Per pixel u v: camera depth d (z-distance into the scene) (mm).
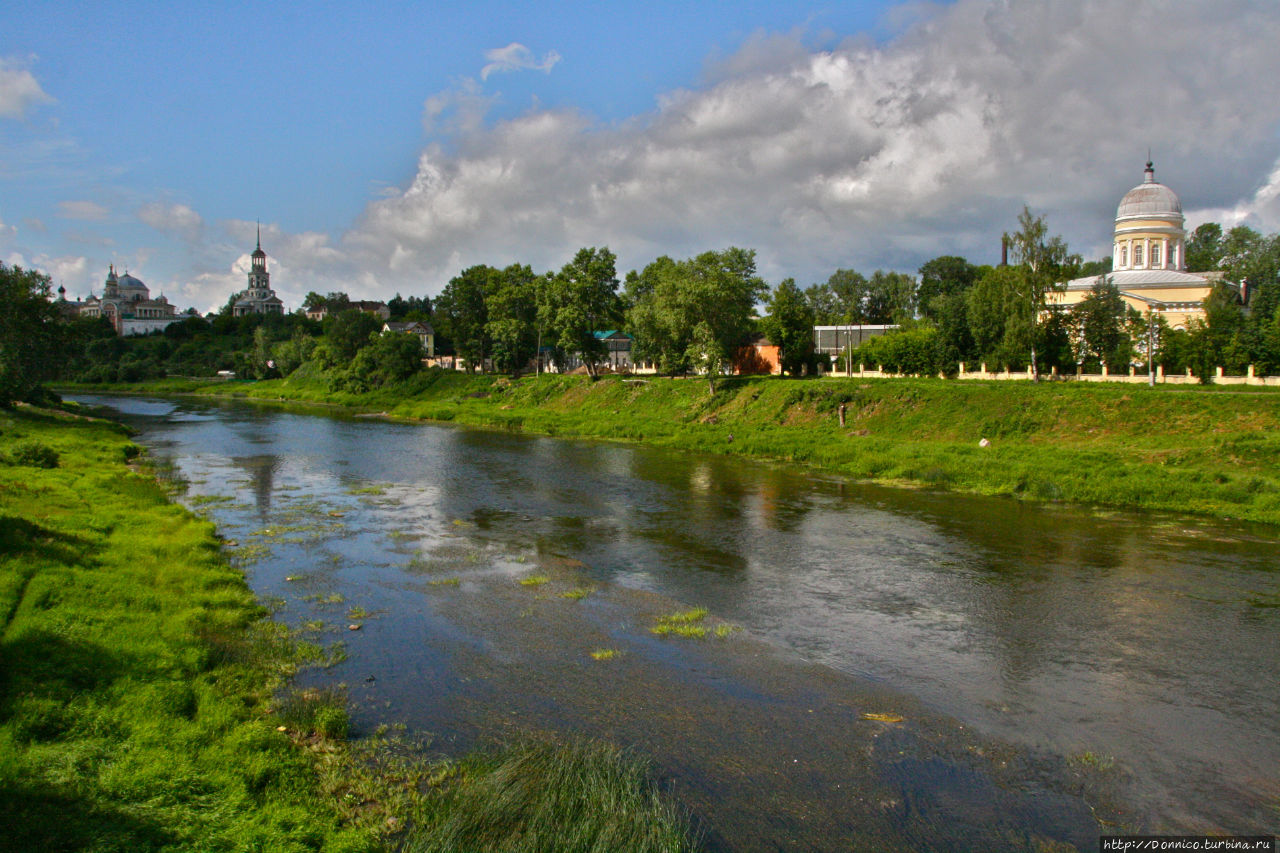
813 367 78938
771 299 78000
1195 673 15414
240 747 11438
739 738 12672
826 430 52344
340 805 10492
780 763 11922
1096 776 11719
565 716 13328
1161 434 39312
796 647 16688
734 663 15758
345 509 31234
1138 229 78625
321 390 107062
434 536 26641
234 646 15633
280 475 40062
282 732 12211
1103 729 13172
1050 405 44312
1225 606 19328
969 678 15164
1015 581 21516
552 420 67625
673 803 10758
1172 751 12477
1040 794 11250
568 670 15289
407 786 11016
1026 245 57031
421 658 15773
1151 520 29125
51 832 8867
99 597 16594
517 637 17047
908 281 124438
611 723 13102
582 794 10586
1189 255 105250
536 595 20062
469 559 23625
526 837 9656
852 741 12633
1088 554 24297
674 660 15867
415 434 62562
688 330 71500
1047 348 60125
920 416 49125
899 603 19656
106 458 41500
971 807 10883
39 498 25734
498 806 10133
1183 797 11195
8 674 12508
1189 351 51781
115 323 189750
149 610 16688
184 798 10062
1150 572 22297
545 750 11844
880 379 60938
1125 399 42562
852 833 10250
